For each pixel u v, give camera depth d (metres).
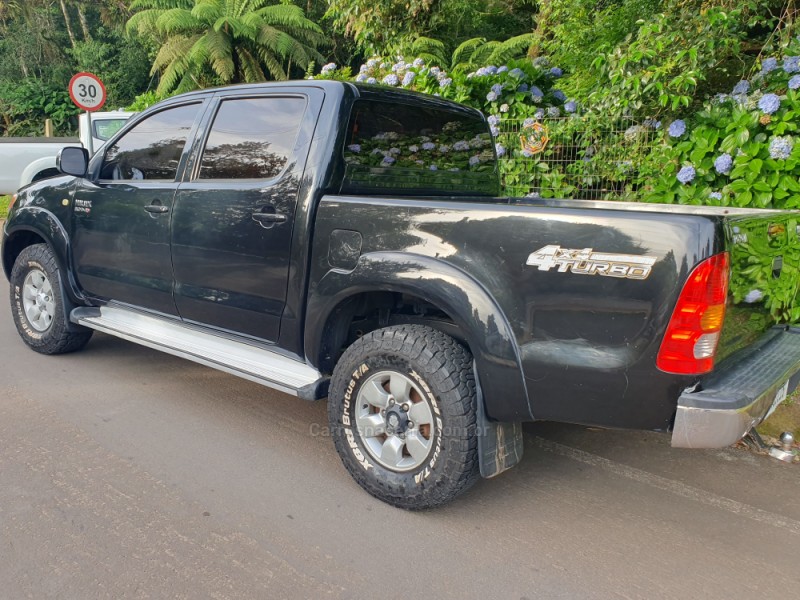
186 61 19.23
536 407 2.68
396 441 3.03
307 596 2.46
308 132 3.35
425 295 2.85
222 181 3.69
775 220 3.01
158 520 2.92
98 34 24.80
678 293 2.34
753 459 3.71
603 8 7.08
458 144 4.20
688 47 5.32
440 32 9.72
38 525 2.85
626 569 2.69
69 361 5.01
